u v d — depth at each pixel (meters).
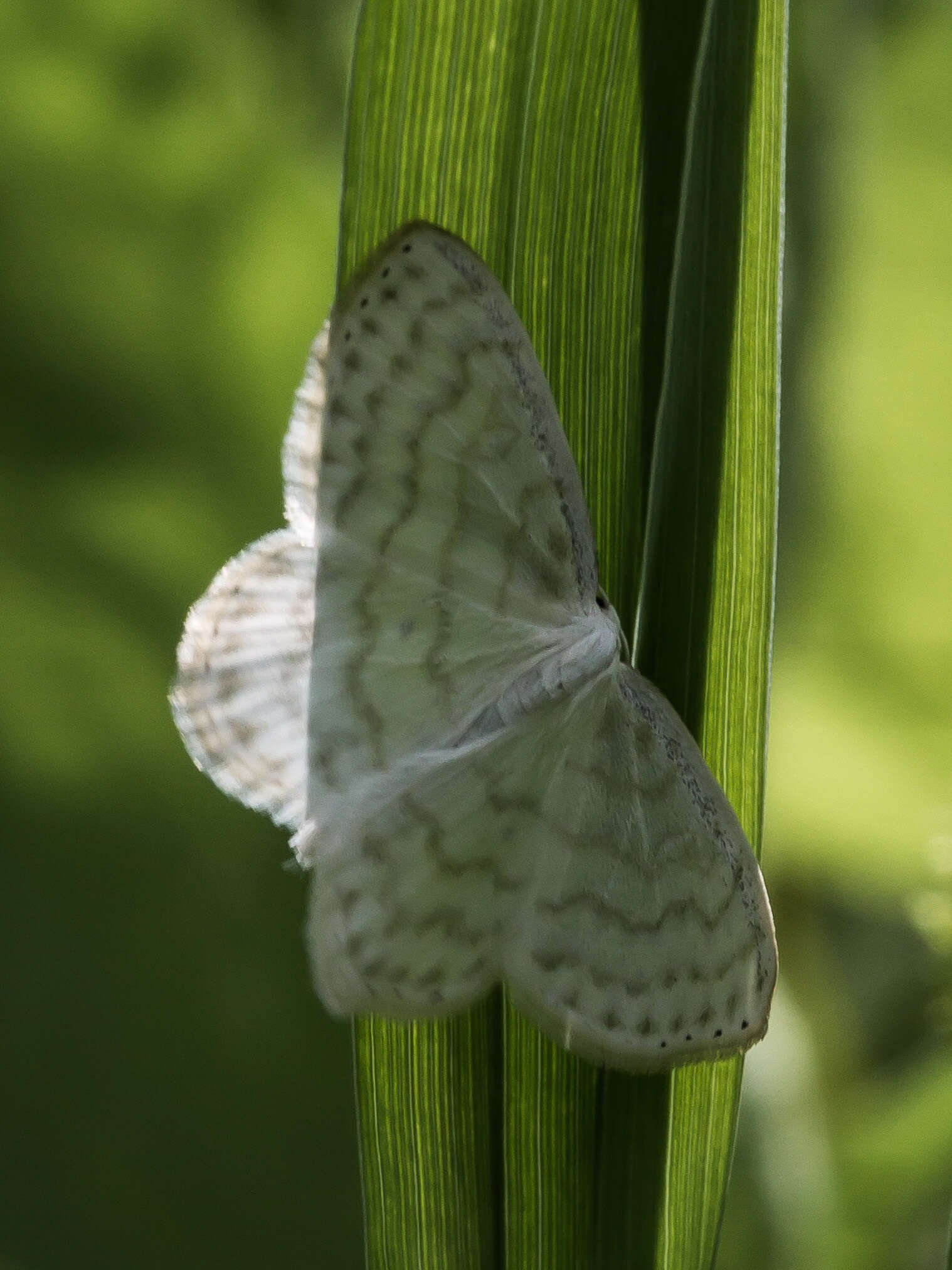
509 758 0.20
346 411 0.20
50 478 0.27
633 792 0.20
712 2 0.20
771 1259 0.25
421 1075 0.20
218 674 0.20
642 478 0.20
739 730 0.20
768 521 0.20
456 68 0.20
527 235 0.20
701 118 0.20
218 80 0.26
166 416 0.27
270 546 0.20
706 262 0.20
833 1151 0.26
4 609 0.27
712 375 0.20
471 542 0.20
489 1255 0.20
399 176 0.20
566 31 0.20
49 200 0.25
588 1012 0.20
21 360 0.26
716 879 0.20
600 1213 0.20
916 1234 0.26
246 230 0.26
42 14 0.25
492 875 0.20
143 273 0.26
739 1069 0.20
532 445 0.20
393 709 0.20
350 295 0.20
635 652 0.20
